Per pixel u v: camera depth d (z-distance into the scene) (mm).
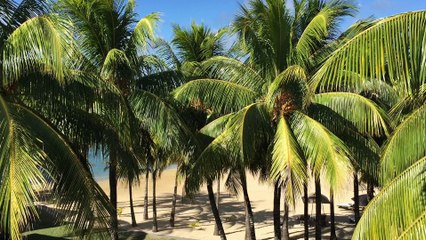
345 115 11453
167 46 16219
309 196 22281
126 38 12836
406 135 6297
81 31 12344
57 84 8586
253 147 11367
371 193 14727
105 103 9539
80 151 9875
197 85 12734
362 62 5410
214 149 11766
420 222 5559
